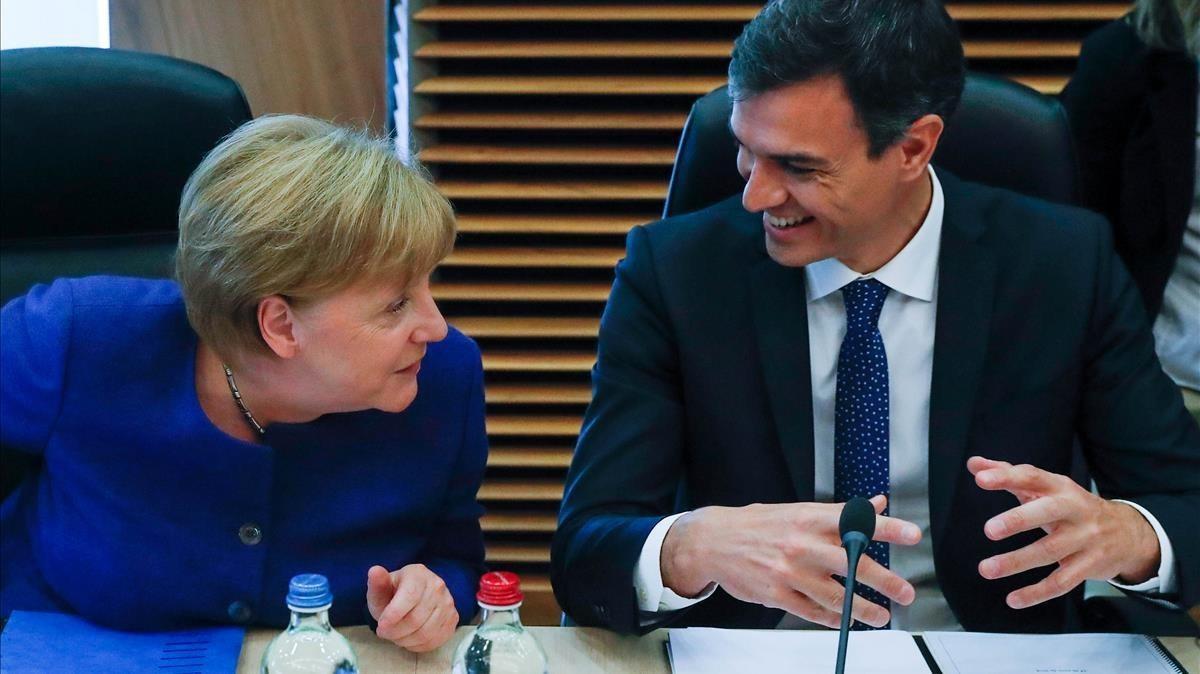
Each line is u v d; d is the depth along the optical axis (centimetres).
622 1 259
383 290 127
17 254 172
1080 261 162
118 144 170
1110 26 218
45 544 145
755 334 161
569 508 156
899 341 160
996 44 257
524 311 276
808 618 129
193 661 132
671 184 176
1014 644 139
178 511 141
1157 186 212
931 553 162
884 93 138
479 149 264
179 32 270
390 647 137
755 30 140
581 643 139
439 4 260
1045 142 170
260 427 142
